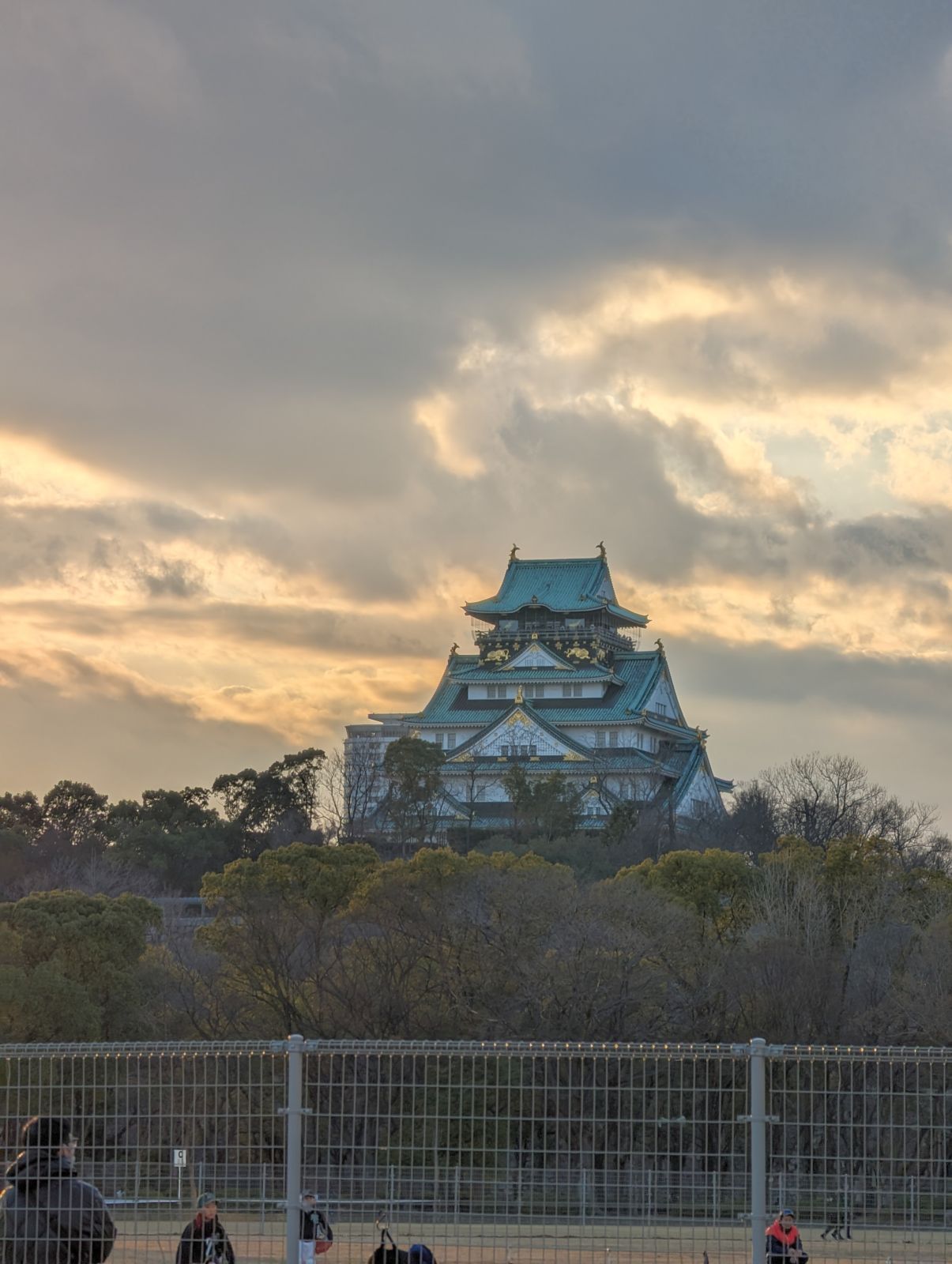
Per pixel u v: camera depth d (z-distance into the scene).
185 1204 22.11
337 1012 87.06
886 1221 21.59
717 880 106.62
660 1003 79.38
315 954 88.81
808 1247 21.59
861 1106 23.64
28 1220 20.64
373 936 90.56
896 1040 78.62
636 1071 25.50
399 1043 22.05
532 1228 21.58
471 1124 22.12
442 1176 22.14
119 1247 22.06
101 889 172.00
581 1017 78.50
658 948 81.88
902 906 100.00
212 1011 90.75
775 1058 22.14
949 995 78.25
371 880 95.19
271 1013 90.06
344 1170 22.23
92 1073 23.70
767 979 79.31
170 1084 22.50
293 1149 21.39
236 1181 22.28
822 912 94.88
